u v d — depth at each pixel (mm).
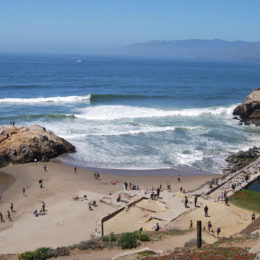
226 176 37562
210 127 58031
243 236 20344
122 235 21719
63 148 44625
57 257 19328
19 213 29047
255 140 51719
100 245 20766
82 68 188250
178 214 27000
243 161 42000
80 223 26766
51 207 30078
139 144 48188
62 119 58594
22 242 23844
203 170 40219
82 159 42938
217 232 23156
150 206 28953
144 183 36312
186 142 49625
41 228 26078
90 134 51250
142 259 15750
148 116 63438
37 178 37000
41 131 44812
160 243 20641
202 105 77062
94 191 34000
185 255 14922
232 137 52781
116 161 42438
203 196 31578
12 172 38688
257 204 29781
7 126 45438
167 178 37812
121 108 69688
